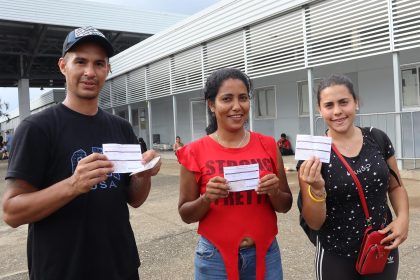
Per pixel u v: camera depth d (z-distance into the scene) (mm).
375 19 9336
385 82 11680
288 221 6004
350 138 2461
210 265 2367
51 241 1993
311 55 10969
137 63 20828
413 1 8531
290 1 11289
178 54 17531
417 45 8383
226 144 2438
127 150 2043
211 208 2355
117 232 2166
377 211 2375
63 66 2219
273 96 15531
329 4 10375
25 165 1932
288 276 4020
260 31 12805
